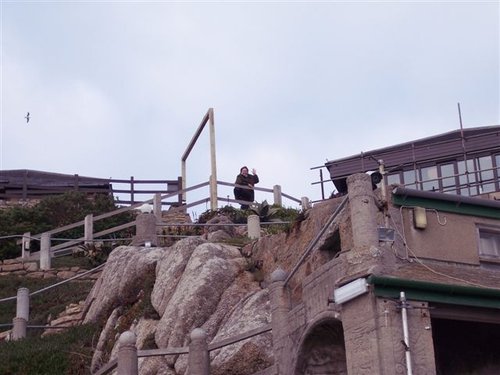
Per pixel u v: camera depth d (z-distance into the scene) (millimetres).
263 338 16547
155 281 20359
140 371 17594
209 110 28609
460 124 32594
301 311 13039
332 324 12289
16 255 30219
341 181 32500
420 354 10820
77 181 38844
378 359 10727
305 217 18906
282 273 14141
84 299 24859
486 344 13141
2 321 24516
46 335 22375
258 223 23844
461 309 11359
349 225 13594
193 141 30844
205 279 18484
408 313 10945
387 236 11797
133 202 38062
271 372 13781
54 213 32781
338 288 11438
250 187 27875
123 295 21047
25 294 23562
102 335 20047
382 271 11398
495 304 11445
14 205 35469
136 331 19016
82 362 19594
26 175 38906
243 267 19078
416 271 11680
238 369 16266
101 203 33281
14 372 19266
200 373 14398
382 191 12312
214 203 27641
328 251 14938
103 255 27922
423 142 32906
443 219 12516
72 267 27672
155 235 24594
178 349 14633
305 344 12781
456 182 31906
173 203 34688
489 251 12727
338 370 12727
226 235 23781
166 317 18281
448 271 12047
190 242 19828
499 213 12914
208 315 18156
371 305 10961
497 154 31547
